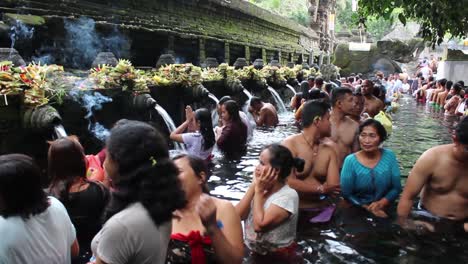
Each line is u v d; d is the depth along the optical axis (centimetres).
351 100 547
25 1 661
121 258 188
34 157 470
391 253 352
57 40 687
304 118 450
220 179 566
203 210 235
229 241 261
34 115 440
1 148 434
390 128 904
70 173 350
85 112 540
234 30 1502
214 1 1300
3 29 584
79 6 764
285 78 1554
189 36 1098
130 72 609
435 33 502
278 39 2056
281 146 356
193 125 644
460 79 1925
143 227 190
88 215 353
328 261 341
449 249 358
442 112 1483
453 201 407
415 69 3133
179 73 782
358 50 2902
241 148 701
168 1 1074
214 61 1082
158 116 710
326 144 458
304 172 446
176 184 201
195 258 250
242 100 1156
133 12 927
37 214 246
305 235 387
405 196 419
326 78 2266
